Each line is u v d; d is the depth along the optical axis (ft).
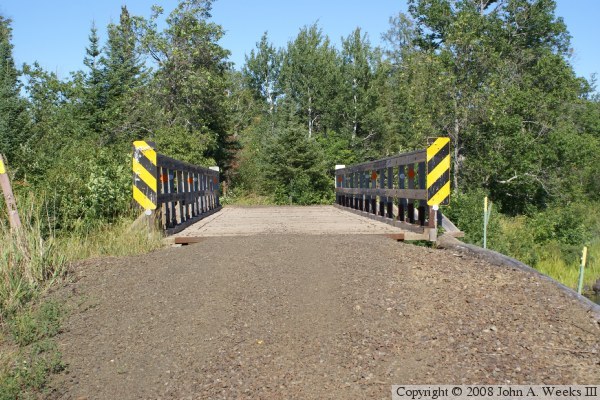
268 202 92.58
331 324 15.40
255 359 13.65
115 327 15.85
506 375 12.66
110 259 23.40
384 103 138.10
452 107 79.71
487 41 82.99
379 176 38.11
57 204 30.12
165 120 95.45
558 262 58.95
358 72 137.18
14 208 23.12
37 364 13.51
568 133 82.33
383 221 36.35
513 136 79.46
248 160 111.34
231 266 20.74
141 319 16.29
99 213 31.30
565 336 14.64
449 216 45.11
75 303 17.70
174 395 12.34
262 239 26.04
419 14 100.07
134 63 95.40
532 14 92.02
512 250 55.77
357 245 24.04
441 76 79.20
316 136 127.24
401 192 31.83
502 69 82.58
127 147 59.00
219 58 104.27
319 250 22.99
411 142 86.79
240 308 16.62
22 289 18.43
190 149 80.43
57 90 96.99
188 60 99.14
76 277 20.53
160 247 26.32
